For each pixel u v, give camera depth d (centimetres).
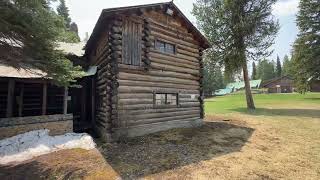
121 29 1143
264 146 1055
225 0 2230
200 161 842
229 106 2820
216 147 1023
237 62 2342
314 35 2938
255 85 8675
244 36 2250
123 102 1123
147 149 964
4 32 834
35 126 1153
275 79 6912
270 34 2250
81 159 850
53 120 1208
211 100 4381
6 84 1570
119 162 819
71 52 1599
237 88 9100
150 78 1246
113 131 1080
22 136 1070
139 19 1225
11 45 942
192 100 1498
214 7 2367
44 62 952
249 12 2289
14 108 1612
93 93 1498
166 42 1351
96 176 704
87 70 1484
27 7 836
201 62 1591
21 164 830
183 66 1448
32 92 1692
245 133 1285
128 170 749
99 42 1399
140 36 1223
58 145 1018
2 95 1550
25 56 949
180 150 960
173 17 1406
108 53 1136
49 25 905
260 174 741
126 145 1017
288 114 1973
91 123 1557
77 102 1828
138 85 1188
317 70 2894
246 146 1049
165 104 1332
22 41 888
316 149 1007
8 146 982
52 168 780
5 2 787
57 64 964
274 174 744
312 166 816
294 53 3177
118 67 1118
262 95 5106
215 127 1432
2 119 1064
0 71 1145
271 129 1383
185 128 1372
